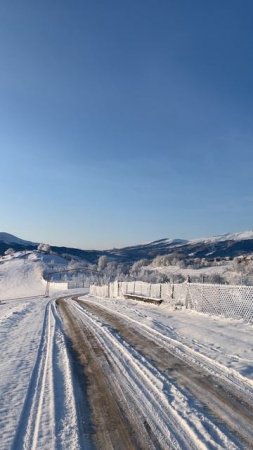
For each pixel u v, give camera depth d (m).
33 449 4.96
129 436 5.22
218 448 4.73
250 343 10.58
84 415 6.05
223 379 7.62
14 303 48.50
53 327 17.05
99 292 49.50
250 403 6.26
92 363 9.53
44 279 131.12
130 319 17.72
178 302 20.41
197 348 10.35
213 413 5.89
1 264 172.12
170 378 7.86
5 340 14.26
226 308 15.66
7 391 7.55
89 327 16.16
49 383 7.95
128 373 8.43
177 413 5.96
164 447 4.86
